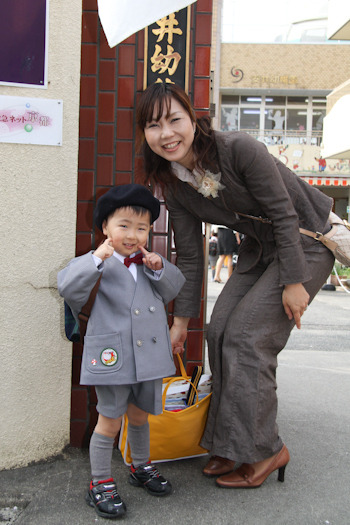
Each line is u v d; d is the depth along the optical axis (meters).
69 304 1.77
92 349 1.78
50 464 2.15
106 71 2.28
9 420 2.10
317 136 20.14
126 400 1.84
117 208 1.80
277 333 1.98
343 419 2.79
